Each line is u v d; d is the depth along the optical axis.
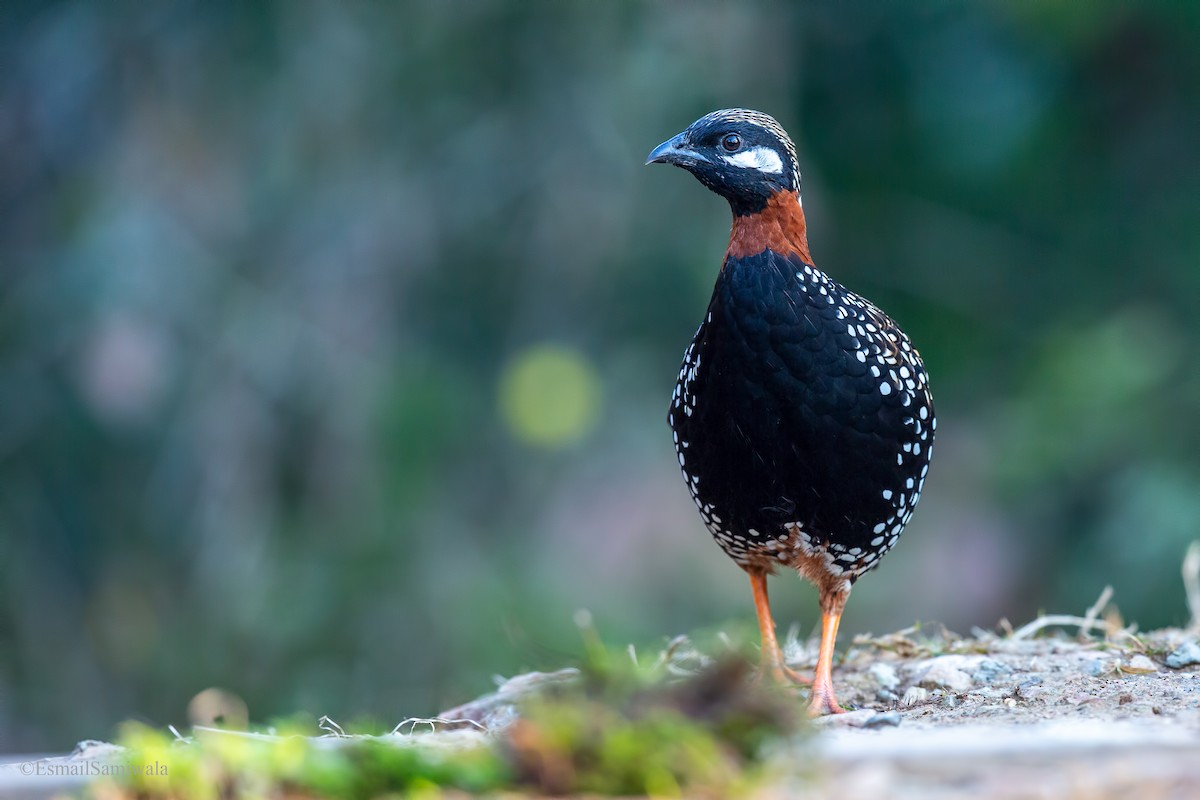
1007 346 17.36
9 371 15.34
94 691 15.05
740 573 15.73
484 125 15.77
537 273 15.84
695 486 6.31
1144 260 17.17
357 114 15.62
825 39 16.66
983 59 16.77
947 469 17.06
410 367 15.79
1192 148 17.06
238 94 15.60
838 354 5.83
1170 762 3.85
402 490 15.39
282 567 15.05
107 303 15.03
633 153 15.40
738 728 3.91
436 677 14.65
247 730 4.95
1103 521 15.60
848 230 17.31
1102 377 15.86
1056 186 17.39
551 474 16.03
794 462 5.91
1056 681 5.71
